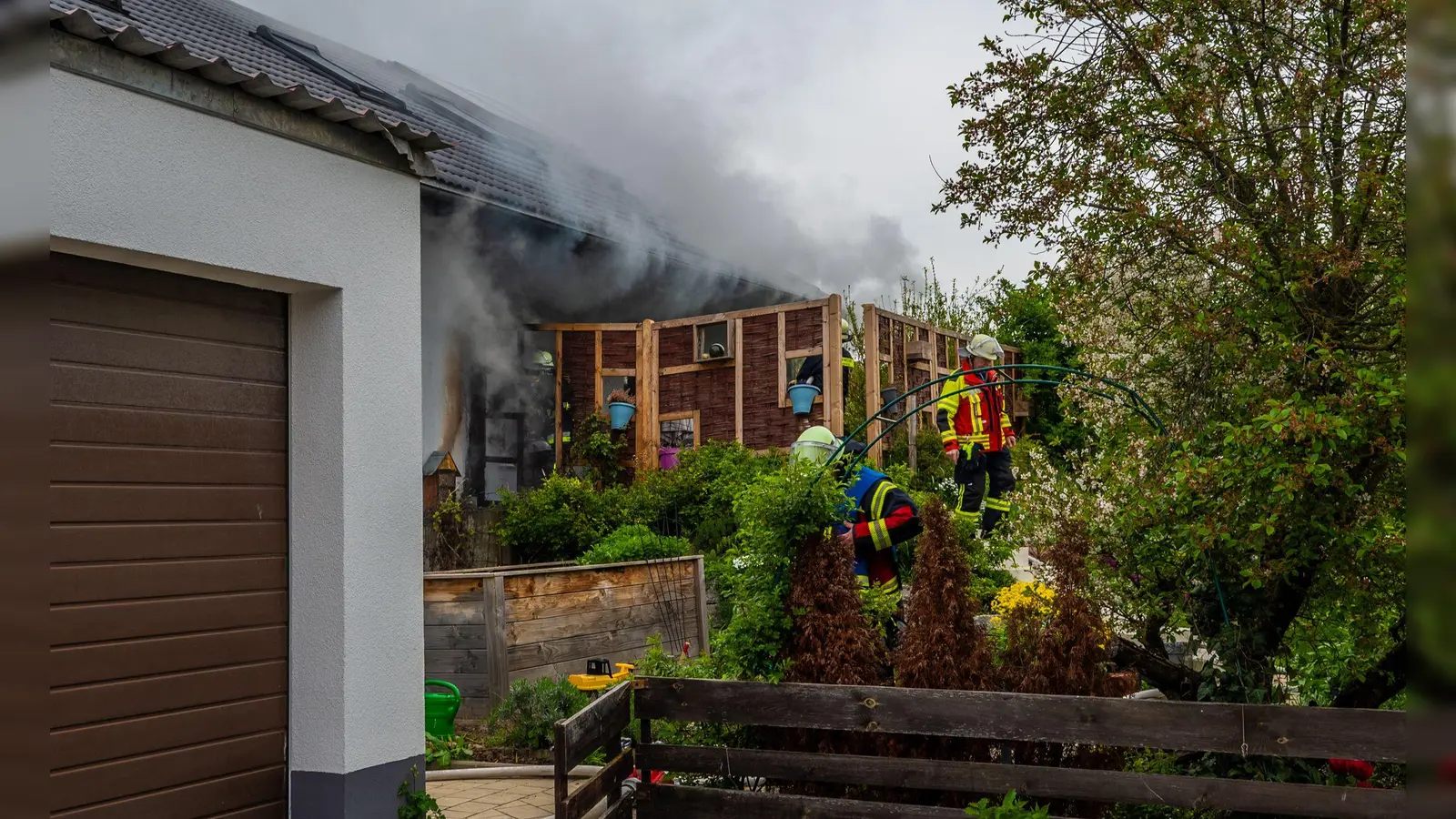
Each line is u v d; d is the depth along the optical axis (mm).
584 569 8250
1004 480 9891
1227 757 5168
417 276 5332
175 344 4434
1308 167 5105
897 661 5004
